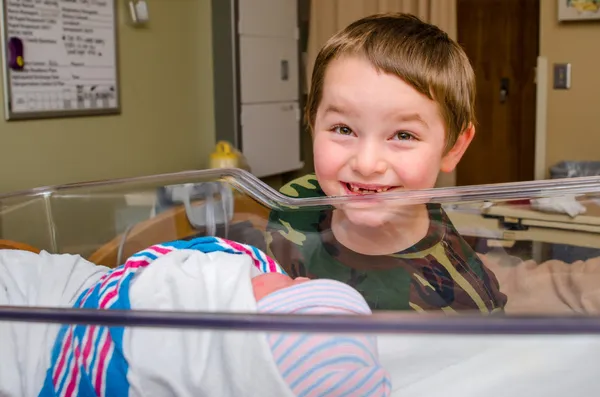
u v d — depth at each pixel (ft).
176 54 9.58
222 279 2.20
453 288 2.46
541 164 10.66
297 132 11.41
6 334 2.18
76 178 8.04
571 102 10.79
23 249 3.52
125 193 3.66
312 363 1.73
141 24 8.92
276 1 10.72
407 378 1.84
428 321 1.51
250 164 10.33
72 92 7.84
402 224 2.56
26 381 2.08
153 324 1.69
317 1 11.39
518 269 2.54
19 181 7.29
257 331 1.62
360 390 1.73
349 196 2.72
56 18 7.54
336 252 2.65
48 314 1.82
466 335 1.51
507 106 13.52
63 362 2.05
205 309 2.06
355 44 3.10
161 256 2.43
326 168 3.13
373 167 2.98
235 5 9.90
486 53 13.52
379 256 2.56
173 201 3.41
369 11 11.23
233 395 1.80
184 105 9.77
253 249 2.65
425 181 3.09
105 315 1.74
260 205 2.99
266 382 1.75
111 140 8.54
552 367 1.81
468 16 13.55
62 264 2.87
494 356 1.86
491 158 13.78
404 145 3.01
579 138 10.80
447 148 3.29
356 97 2.98
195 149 10.02
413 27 3.34
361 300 2.12
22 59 7.12
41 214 3.80
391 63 2.97
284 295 2.06
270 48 10.66
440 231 2.60
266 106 10.65
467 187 2.63
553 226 2.50
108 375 1.93
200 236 3.15
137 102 8.94
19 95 7.15
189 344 1.87
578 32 10.61
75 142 8.00
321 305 1.99
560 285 2.45
